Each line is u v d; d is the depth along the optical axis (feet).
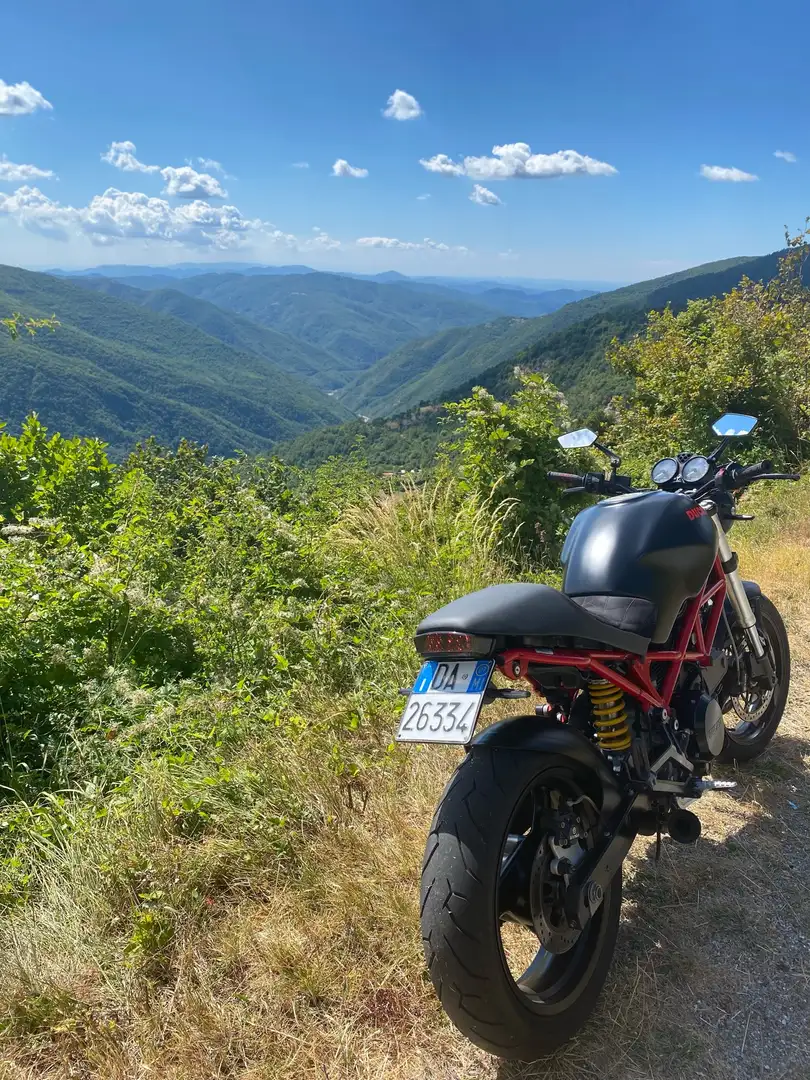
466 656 6.86
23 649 14.16
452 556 21.13
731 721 12.85
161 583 19.62
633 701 8.38
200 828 10.49
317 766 11.71
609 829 7.60
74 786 12.02
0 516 22.65
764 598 12.14
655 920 8.89
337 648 15.70
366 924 8.54
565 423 26.81
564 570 8.95
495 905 6.29
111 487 26.63
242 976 8.07
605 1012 7.59
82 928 8.71
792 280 52.26
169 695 14.69
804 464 40.98
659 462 10.50
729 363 45.34
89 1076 7.06
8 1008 7.66
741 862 9.93
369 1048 7.16
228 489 26.86
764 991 7.84
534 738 7.00
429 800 10.83
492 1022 6.27
